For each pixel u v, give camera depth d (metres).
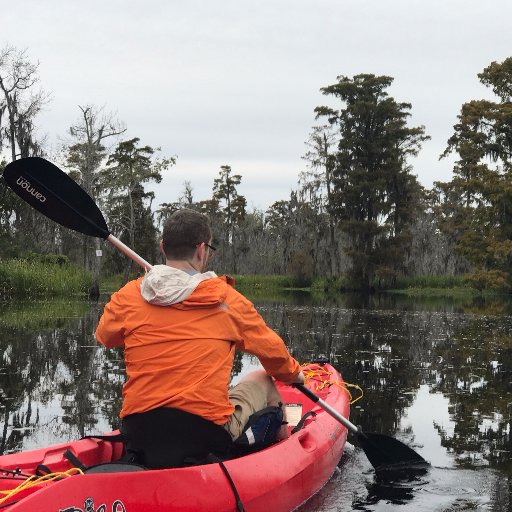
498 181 41.22
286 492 3.84
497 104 43.69
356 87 52.38
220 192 75.62
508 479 4.70
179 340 3.31
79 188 4.38
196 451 3.38
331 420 5.07
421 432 5.95
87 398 6.99
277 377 3.74
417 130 51.78
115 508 2.92
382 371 9.13
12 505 2.74
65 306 19.59
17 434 5.54
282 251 55.97
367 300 31.56
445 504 4.21
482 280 39.84
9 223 32.09
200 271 3.51
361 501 4.23
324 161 54.62
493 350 11.44
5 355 9.77
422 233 52.97
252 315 3.48
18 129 32.59
